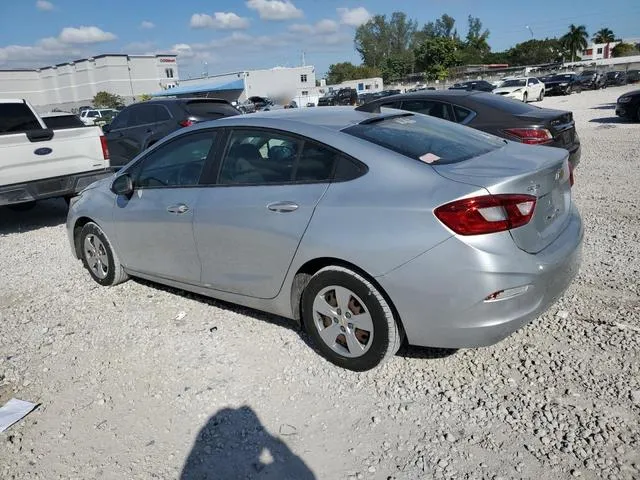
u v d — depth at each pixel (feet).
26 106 26.76
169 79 317.63
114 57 294.66
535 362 10.87
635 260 15.76
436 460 8.55
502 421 9.30
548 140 22.03
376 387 10.47
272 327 13.07
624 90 129.08
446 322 9.39
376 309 10.05
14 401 10.97
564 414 9.32
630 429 8.85
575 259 10.46
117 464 8.98
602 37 386.73
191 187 13.01
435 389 10.28
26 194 23.67
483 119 23.08
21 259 20.70
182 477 8.61
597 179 27.09
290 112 13.00
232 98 212.43
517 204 9.14
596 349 11.14
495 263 8.91
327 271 10.53
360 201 9.98
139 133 33.94
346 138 10.77
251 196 11.60
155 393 10.82
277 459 8.84
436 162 10.14
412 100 25.17
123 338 13.16
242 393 10.57
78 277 17.84
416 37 378.73
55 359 12.50
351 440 9.14
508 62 356.18
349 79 345.72
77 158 25.40
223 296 13.03
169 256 13.82
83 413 10.39
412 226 9.33
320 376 10.94
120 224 14.93
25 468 9.07
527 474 8.13
